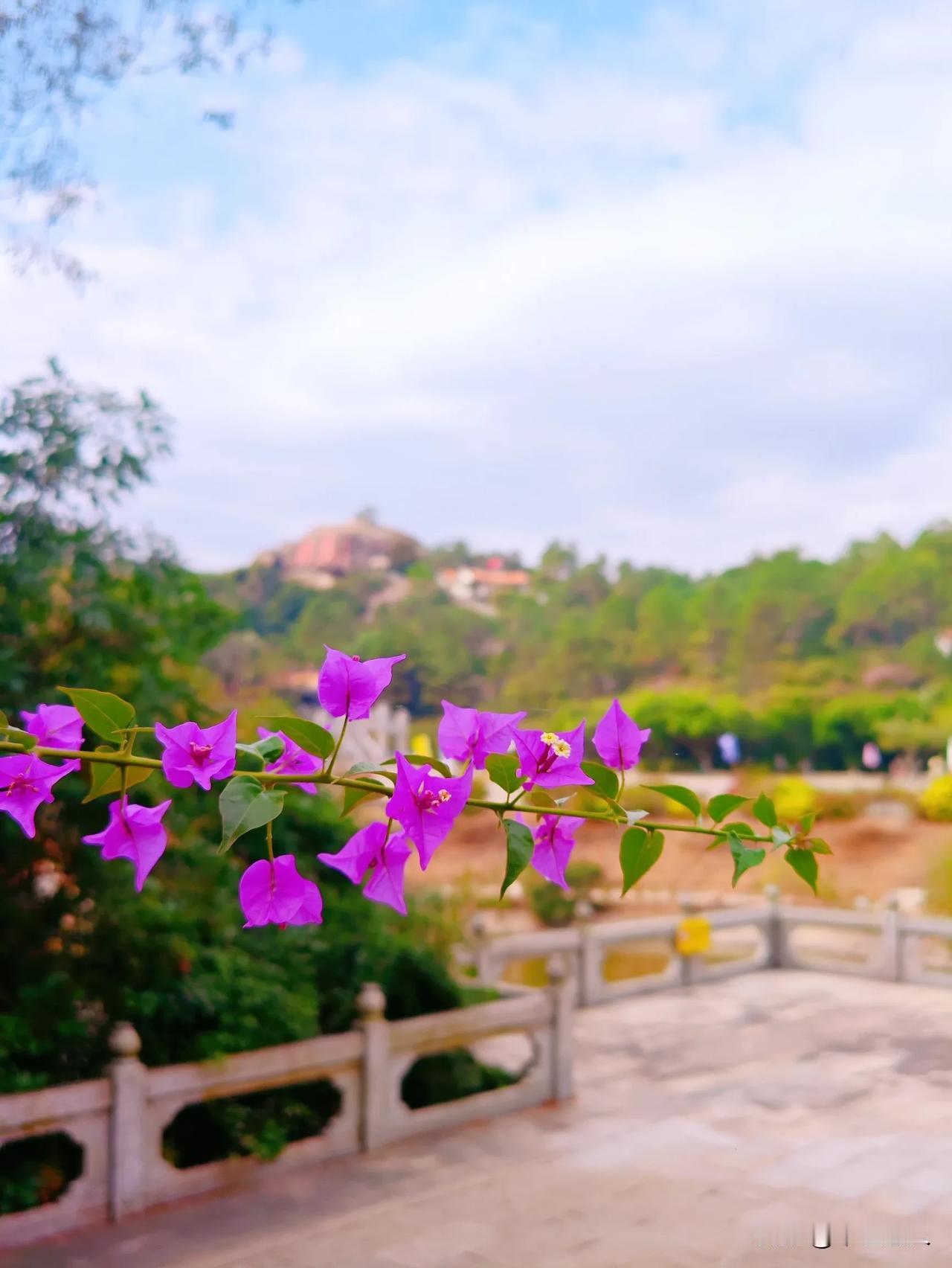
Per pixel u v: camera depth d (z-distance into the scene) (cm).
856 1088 741
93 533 567
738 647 5947
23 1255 470
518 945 951
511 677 6506
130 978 578
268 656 4481
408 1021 630
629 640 6334
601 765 128
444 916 832
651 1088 739
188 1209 521
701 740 4281
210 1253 474
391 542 8912
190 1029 573
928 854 2345
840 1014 965
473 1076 691
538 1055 702
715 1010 983
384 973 675
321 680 124
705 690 5494
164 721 596
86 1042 555
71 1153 559
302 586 8069
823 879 2106
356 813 702
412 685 6347
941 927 1086
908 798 2788
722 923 1123
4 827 552
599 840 2359
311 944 676
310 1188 550
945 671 4984
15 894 578
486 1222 510
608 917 1908
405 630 6656
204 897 616
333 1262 466
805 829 132
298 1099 634
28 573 529
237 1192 543
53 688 558
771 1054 830
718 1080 759
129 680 585
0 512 547
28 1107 484
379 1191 548
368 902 705
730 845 129
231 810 116
